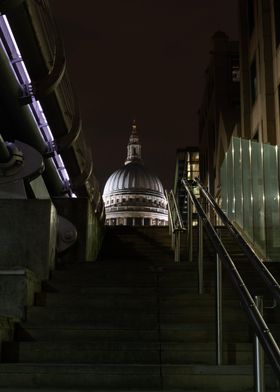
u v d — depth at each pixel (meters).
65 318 6.84
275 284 4.89
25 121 12.02
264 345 3.83
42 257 8.23
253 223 15.52
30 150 10.54
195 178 11.52
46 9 10.96
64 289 7.77
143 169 111.38
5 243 8.29
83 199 12.72
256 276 8.55
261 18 26.12
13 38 10.36
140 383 5.24
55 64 11.35
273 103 25.02
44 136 13.18
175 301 7.35
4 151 9.77
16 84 11.01
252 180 16.16
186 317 6.98
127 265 9.02
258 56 27.84
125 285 8.06
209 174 48.03
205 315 7.02
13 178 10.25
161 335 6.46
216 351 5.80
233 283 5.05
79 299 7.30
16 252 8.25
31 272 7.16
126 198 106.56
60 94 12.45
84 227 12.56
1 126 12.45
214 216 33.78
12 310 6.71
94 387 5.21
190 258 10.83
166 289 7.75
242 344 6.03
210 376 5.25
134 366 5.32
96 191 18.08
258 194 15.17
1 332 5.89
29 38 10.48
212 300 7.38
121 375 5.26
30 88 11.27
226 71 45.03
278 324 6.46
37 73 11.44
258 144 15.48
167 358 5.99
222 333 6.21
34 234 8.30
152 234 18.00
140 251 16.17
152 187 108.44
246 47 31.84
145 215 105.12
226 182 22.44
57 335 6.41
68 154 14.36
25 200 8.44
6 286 6.78
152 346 6.06
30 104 11.83
